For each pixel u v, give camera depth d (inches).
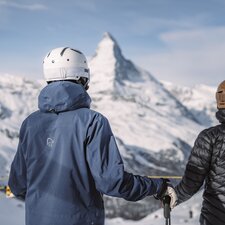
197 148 132.2
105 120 108.2
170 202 113.1
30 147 112.3
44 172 109.0
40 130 111.5
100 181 103.6
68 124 108.3
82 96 110.4
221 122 132.3
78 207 106.0
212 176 129.6
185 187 132.8
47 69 116.0
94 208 107.5
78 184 106.7
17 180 121.0
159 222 1099.9
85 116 108.0
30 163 111.9
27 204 110.7
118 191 103.4
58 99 109.2
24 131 115.0
